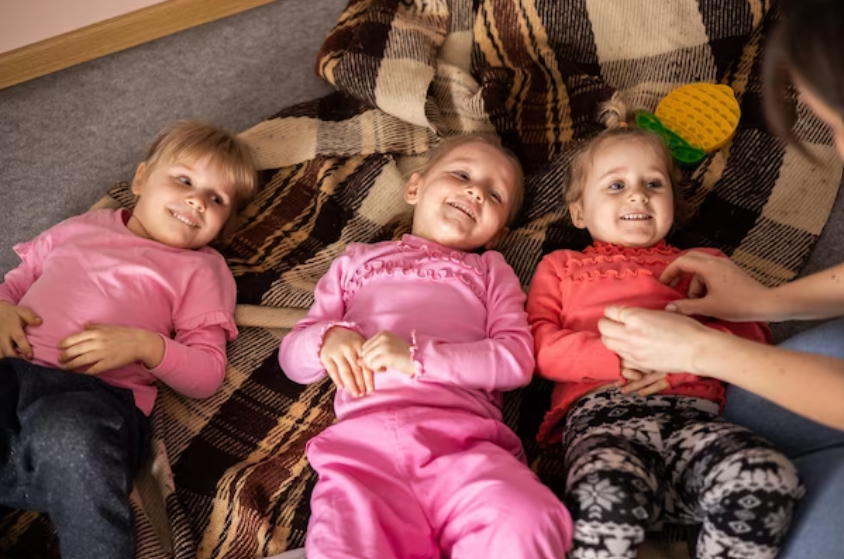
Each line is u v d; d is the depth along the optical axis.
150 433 1.30
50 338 1.28
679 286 1.34
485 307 1.37
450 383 1.24
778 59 0.79
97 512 1.09
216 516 1.25
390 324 1.31
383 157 1.65
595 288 1.34
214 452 1.32
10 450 1.13
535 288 1.39
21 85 1.95
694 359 1.02
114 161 1.80
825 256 1.53
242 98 1.91
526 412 1.38
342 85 1.72
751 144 1.60
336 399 1.30
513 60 1.77
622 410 1.19
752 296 1.18
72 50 1.96
